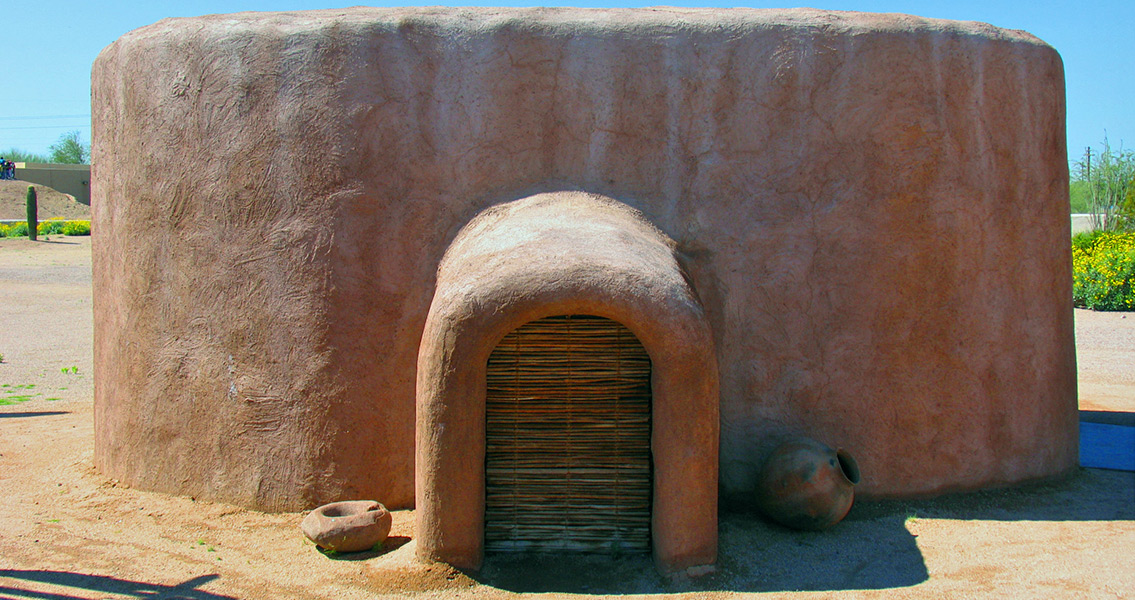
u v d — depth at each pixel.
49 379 9.74
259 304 4.98
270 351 4.96
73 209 53.94
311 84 4.94
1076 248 20.75
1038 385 5.39
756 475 5.00
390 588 4.01
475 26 5.00
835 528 4.77
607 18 5.07
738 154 5.02
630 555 4.29
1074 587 4.07
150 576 4.16
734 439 5.02
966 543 4.59
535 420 4.28
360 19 4.99
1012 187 5.29
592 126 4.98
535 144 4.98
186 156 5.12
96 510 5.03
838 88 5.04
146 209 5.26
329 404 4.90
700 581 4.06
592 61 4.98
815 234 5.04
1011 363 5.29
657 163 5.00
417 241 4.92
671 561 4.10
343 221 4.90
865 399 5.07
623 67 4.99
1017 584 4.10
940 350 5.14
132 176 5.32
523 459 4.28
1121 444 6.52
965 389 5.18
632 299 3.95
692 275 4.96
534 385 4.27
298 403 4.93
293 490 4.94
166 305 5.21
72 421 7.47
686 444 4.05
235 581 4.11
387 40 4.95
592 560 4.25
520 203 4.86
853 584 4.11
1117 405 8.20
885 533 4.72
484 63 4.96
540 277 3.97
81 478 5.62
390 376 4.93
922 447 5.14
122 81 5.39
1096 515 4.98
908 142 5.08
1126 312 15.91
